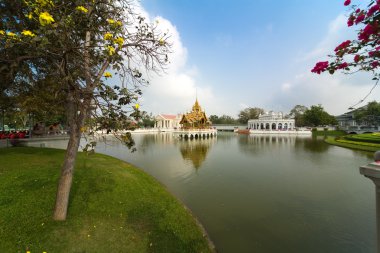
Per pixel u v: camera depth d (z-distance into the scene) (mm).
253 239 6223
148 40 4379
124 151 23266
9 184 6348
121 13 4266
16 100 10742
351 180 12328
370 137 32469
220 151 24594
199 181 11945
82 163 10305
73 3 3256
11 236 4219
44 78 6961
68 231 4609
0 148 14211
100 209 5793
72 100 3887
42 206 5328
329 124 65875
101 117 3463
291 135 55688
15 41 2896
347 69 2395
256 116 94750
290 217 7598
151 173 13633
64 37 3014
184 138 43656
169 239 5191
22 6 4070
